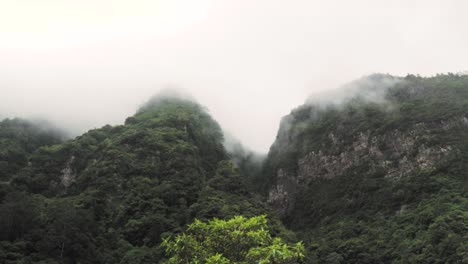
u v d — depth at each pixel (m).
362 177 165.50
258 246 26.20
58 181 124.44
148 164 124.44
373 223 133.88
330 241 126.56
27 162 135.88
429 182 135.62
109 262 81.00
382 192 149.25
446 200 120.62
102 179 113.06
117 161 120.69
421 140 153.75
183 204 109.50
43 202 97.56
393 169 156.38
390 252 109.00
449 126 154.00
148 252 83.44
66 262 73.94
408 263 97.62
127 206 103.81
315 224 164.88
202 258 25.56
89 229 86.00
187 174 123.69
